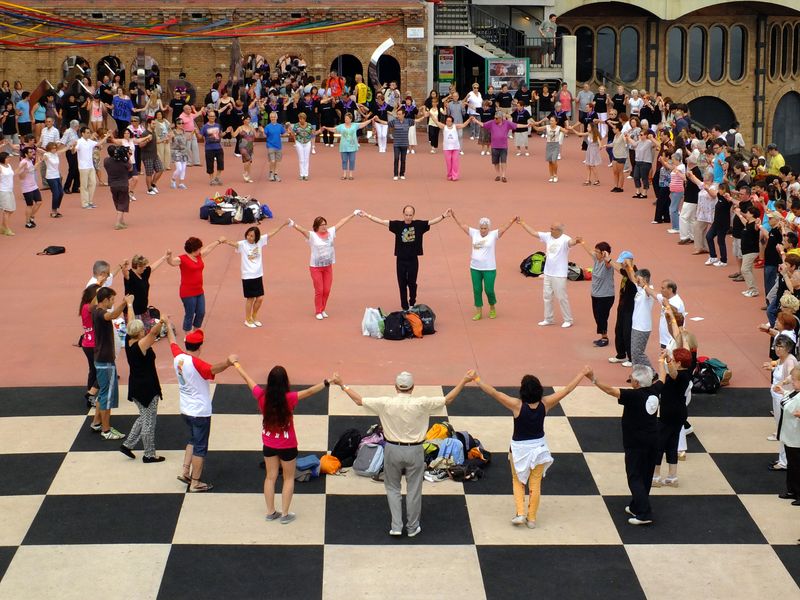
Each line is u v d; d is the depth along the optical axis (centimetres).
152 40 3703
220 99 3216
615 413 1404
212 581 1027
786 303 1352
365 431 1335
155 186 2625
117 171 2253
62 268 2019
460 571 1048
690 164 2375
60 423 1360
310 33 3741
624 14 4619
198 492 1194
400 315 1677
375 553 1078
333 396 1448
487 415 1397
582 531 1125
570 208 2511
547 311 1731
